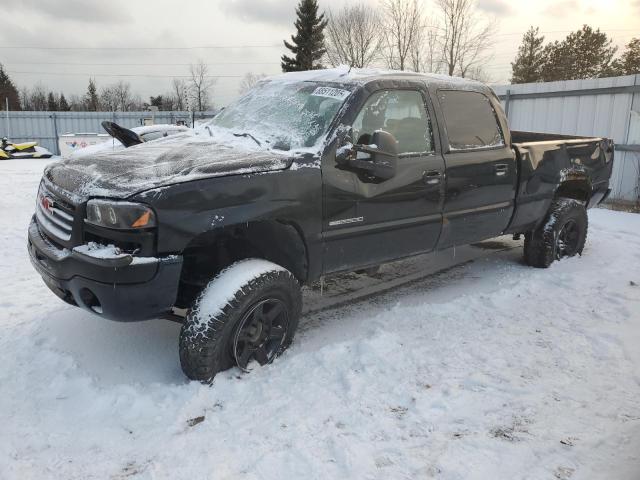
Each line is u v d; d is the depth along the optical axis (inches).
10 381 130.9
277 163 136.0
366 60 1600.6
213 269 151.3
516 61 2066.9
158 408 119.6
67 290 129.2
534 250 227.1
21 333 157.3
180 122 873.5
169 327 161.3
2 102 2812.5
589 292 200.4
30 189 462.6
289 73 190.1
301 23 1871.3
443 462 103.5
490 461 104.0
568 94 451.5
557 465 102.9
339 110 150.6
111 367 137.1
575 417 119.5
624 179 424.5
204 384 126.5
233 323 127.6
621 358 148.1
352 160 146.0
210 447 107.4
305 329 164.9
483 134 191.9
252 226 140.6
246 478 98.6
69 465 102.0
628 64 1834.4
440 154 173.5
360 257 157.2
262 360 137.8
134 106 2977.4
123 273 116.1
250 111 173.2
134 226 115.3
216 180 124.7
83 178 128.5
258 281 130.4
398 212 162.1
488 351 151.0
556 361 145.9
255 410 119.9
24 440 108.9
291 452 105.8
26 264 233.9
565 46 1995.6
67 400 122.9
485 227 196.1
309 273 147.0
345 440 109.6
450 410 121.4
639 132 410.0
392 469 101.4
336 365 140.3
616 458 105.1
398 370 138.9
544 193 217.2
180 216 119.3
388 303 188.5
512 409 122.4
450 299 192.4
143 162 134.3
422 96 172.7
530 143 213.2
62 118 1216.2
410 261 241.3
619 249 265.1
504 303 188.7
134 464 102.7
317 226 143.2
